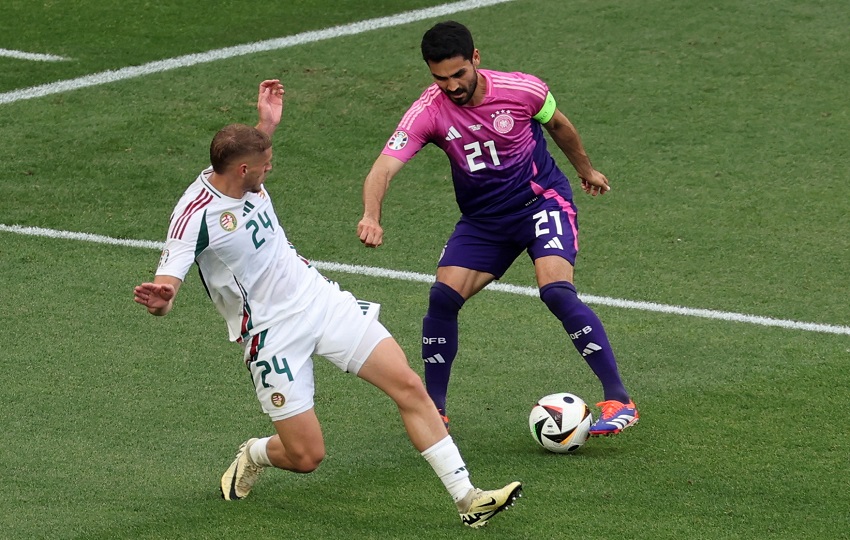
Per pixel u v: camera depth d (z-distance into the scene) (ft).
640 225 103.45
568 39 142.92
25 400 72.08
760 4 151.53
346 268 95.96
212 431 68.64
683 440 67.26
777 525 57.67
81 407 71.36
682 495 60.75
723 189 110.22
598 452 66.03
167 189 110.83
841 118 124.26
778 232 101.86
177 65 137.08
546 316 87.04
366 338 57.00
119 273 93.66
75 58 139.13
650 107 126.82
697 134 121.29
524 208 68.13
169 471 63.67
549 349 81.35
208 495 60.95
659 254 98.12
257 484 62.34
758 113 125.39
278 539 56.24
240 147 53.11
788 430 68.33
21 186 109.91
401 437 68.18
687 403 72.38
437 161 117.08
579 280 93.40
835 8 150.41
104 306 87.15
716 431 68.39
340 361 57.06
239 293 55.62
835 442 66.69
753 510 59.16
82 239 100.27
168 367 77.25
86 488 61.46
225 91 130.62
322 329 56.80
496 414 71.56
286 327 56.13
